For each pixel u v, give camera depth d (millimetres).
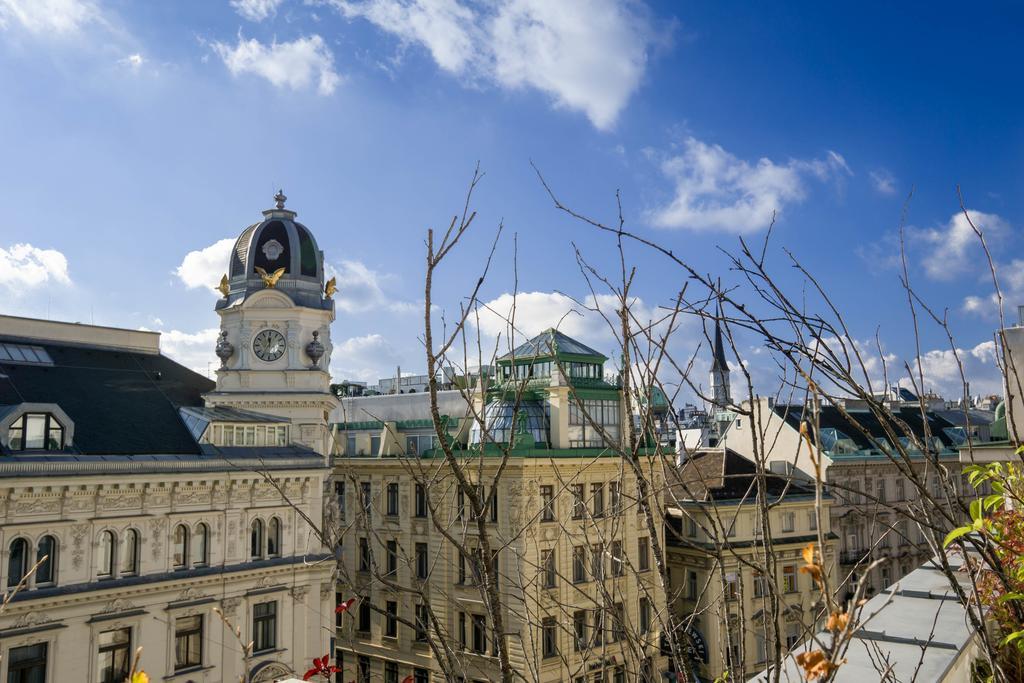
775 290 5363
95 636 29906
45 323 40250
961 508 5559
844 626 3846
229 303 47312
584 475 43250
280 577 35938
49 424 31516
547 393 46312
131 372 42156
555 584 37750
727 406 5328
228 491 34719
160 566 32188
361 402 68875
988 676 6824
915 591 8344
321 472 38250
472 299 6215
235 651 33906
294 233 47906
